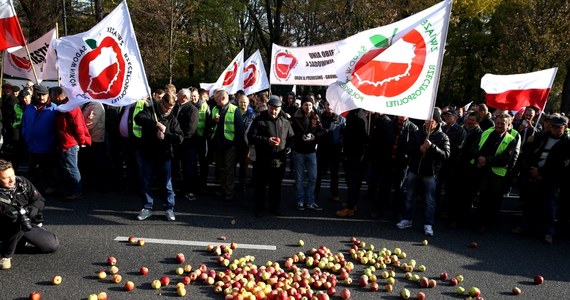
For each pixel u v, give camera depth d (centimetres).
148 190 665
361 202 840
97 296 412
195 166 791
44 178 876
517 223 758
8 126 927
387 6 1881
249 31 3588
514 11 2638
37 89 732
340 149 832
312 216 730
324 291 457
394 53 597
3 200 462
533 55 1919
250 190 887
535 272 544
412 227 699
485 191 677
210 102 1012
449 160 720
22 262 490
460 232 689
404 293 456
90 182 840
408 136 702
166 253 540
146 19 2214
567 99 2720
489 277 522
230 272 475
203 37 3044
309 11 2491
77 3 2686
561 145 647
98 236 583
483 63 2944
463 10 2327
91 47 602
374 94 604
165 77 2417
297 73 868
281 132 698
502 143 666
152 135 632
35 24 2197
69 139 719
